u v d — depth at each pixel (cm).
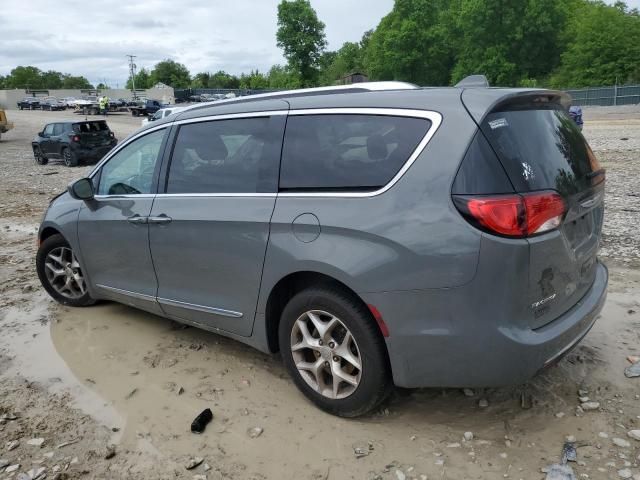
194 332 466
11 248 786
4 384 389
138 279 438
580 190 308
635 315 463
